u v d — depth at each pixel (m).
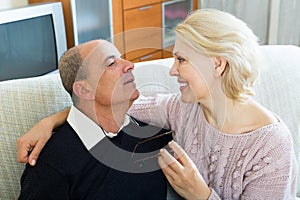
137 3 2.96
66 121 1.13
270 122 1.12
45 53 2.41
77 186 1.06
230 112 1.13
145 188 1.14
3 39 2.15
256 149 1.10
